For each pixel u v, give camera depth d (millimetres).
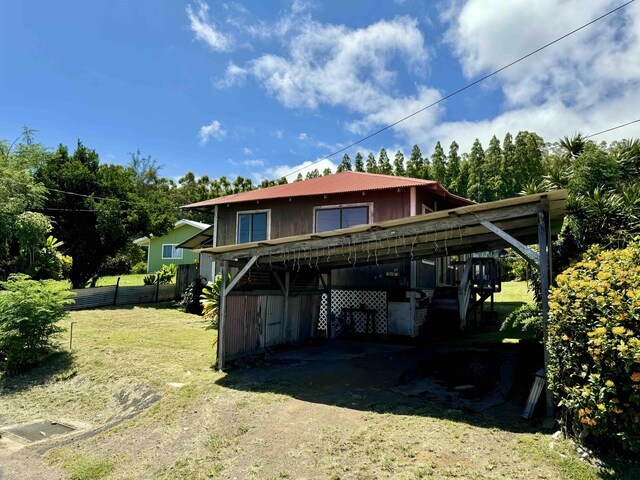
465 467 3775
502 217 5484
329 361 8570
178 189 43469
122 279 25406
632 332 3465
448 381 6949
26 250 14906
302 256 8789
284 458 4191
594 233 6941
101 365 8266
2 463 4500
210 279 16359
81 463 4363
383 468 3852
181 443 4730
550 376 4320
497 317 14492
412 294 11836
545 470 3633
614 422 3551
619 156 8227
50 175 18984
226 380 7051
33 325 8555
